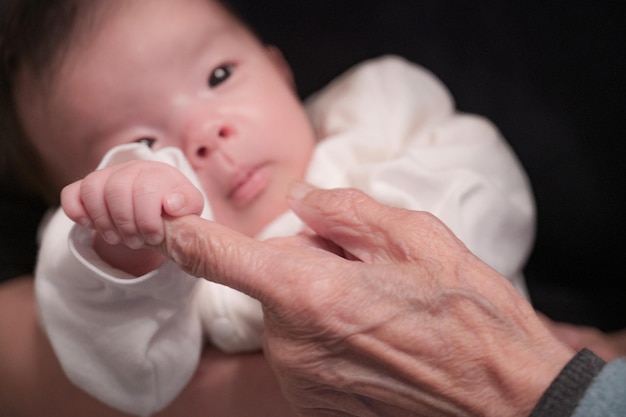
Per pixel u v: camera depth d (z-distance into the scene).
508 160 1.22
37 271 0.89
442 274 0.73
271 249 0.73
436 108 1.33
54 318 0.88
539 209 1.32
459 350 0.70
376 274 0.73
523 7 1.31
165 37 1.11
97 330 0.87
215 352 1.02
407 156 1.10
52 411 1.04
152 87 1.10
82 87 1.11
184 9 1.14
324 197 0.83
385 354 0.71
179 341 0.90
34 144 1.19
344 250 0.83
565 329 1.22
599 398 0.62
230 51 1.16
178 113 1.10
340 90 1.35
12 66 1.16
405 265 0.75
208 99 1.12
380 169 1.07
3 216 1.27
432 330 0.70
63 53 1.12
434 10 1.36
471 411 0.69
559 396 0.63
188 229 0.72
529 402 0.66
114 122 1.11
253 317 0.97
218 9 1.20
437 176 1.07
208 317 0.98
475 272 0.73
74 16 1.13
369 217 0.79
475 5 1.34
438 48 1.38
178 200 0.72
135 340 0.86
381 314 0.71
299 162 1.14
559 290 1.37
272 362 0.77
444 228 0.78
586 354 0.67
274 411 0.96
